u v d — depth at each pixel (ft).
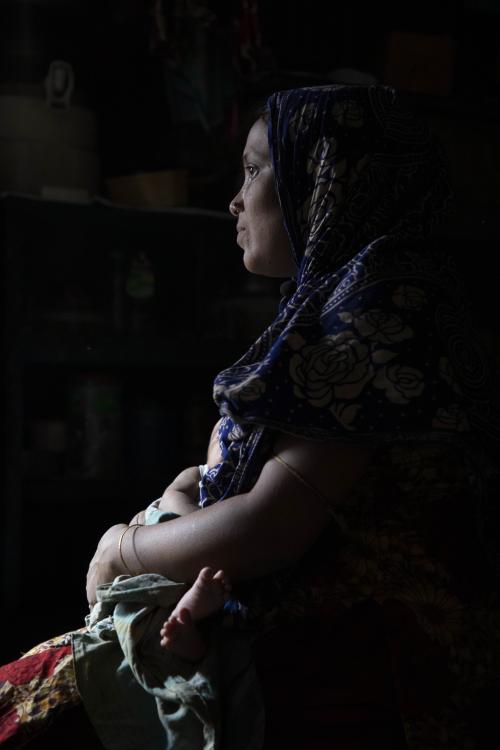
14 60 10.77
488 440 3.65
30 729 3.69
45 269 12.17
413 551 3.75
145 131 12.80
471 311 4.07
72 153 10.97
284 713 3.69
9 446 10.53
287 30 12.75
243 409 3.58
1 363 10.78
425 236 4.09
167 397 13.19
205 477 4.04
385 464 3.78
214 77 11.39
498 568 3.77
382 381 3.54
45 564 12.46
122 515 12.84
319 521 3.65
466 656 3.70
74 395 11.25
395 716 3.69
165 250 12.71
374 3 13.17
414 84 12.03
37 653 4.03
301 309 3.75
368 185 3.98
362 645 3.73
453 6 13.53
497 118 12.12
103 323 11.27
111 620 3.94
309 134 4.04
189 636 3.59
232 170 11.78
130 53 12.66
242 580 3.82
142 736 3.70
